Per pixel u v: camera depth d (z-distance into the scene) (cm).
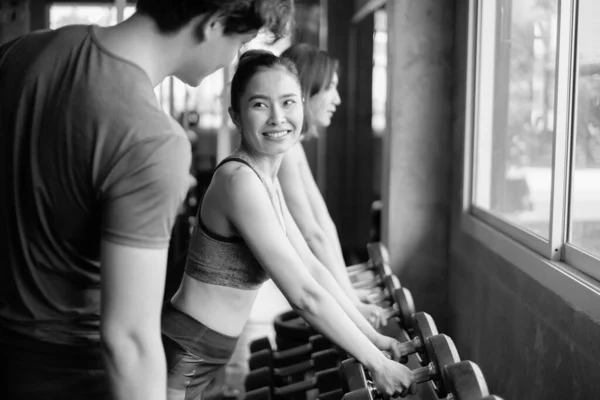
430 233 488
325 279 242
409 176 486
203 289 211
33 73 156
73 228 157
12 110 157
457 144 466
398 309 289
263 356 320
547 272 295
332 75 307
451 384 189
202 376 215
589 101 276
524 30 366
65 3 712
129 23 158
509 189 386
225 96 602
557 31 303
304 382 312
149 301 151
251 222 203
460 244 455
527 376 318
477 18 431
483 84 431
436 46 479
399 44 479
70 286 163
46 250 159
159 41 158
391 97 484
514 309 339
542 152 329
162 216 151
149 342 151
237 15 155
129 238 149
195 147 758
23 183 157
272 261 204
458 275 459
